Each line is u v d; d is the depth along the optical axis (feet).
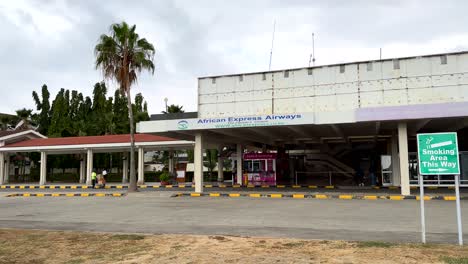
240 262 21.70
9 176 158.61
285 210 49.85
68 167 184.44
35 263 22.89
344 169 132.67
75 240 29.37
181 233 32.71
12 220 43.91
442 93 72.23
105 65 86.58
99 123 180.55
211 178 151.02
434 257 22.11
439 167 26.50
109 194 85.10
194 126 77.51
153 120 86.33
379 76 76.28
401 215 43.32
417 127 79.87
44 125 207.21
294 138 106.52
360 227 35.22
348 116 67.15
